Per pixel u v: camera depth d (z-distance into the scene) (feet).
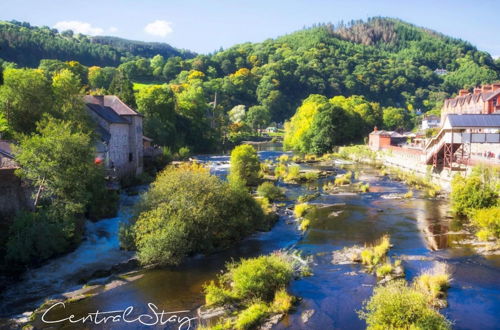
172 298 65.62
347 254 84.74
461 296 64.39
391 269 74.54
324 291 67.21
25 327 56.44
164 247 79.00
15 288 69.82
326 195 151.74
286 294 63.31
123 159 160.76
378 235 99.76
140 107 283.59
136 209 90.53
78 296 66.49
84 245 90.84
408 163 208.33
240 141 464.65
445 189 156.35
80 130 116.37
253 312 57.88
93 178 105.09
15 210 89.04
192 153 317.83
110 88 306.14
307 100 376.27
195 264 81.15
